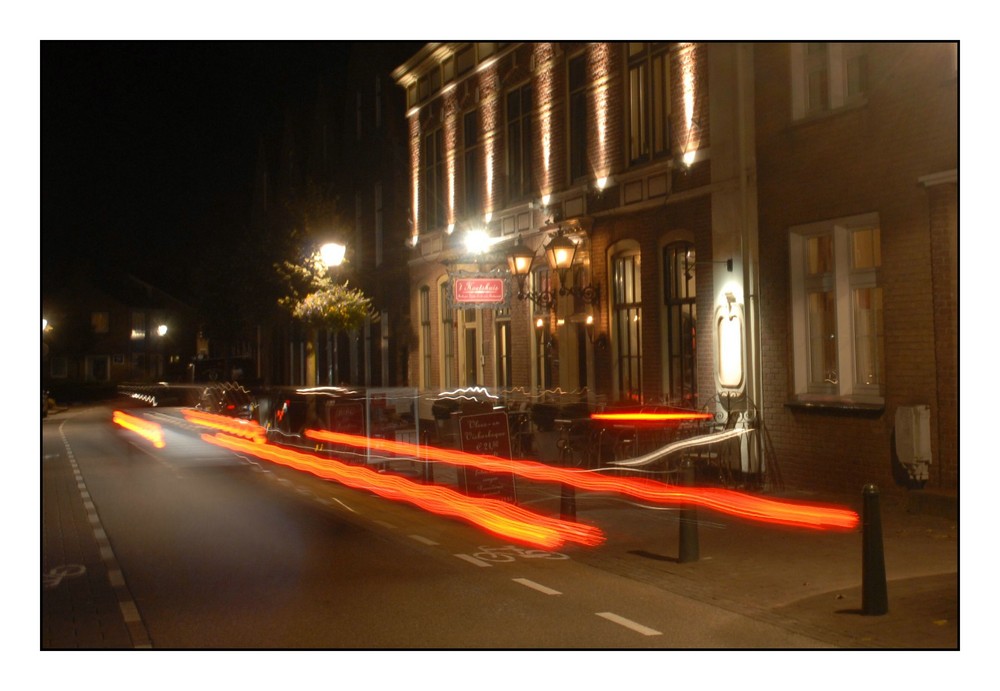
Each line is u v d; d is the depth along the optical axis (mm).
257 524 11891
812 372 13445
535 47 20891
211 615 7504
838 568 8883
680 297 16281
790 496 12734
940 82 11055
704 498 13031
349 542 10641
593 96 18625
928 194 11172
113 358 80000
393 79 29016
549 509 12898
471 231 22344
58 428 33531
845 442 12586
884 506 11695
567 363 19797
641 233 17078
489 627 7129
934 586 8070
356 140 32219
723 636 6863
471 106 23906
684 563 9328
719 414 14828
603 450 15992
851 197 12367
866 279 12539
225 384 36000
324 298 24719
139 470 18469
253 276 32594
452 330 25578
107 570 9180
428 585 8508
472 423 12922
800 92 13414
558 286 20062
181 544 10547
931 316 11180
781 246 13664
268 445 24328
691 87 15547
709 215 15195
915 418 11078
